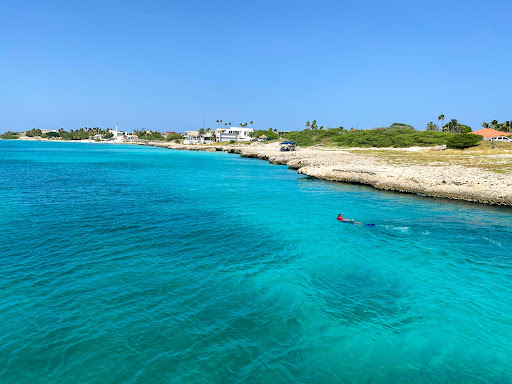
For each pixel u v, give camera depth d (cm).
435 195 3641
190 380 943
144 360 1015
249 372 981
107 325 1176
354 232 2350
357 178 4644
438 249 2022
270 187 4391
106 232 2238
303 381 955
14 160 8956
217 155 12800
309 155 8294
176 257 1822
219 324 1207
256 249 1984
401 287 1529
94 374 954
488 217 2759
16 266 1641
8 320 1187
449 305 1378
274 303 1362
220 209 3027
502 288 1527
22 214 2662
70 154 12550
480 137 8331
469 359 1065
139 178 5334
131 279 1534
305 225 2519
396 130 11638
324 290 1485
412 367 1024
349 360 1047
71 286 1449
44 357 1012
